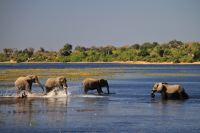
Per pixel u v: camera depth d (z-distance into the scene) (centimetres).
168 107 7762
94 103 8331
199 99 9094
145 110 7388
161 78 17625
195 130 5722
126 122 6250
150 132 5597
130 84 13862
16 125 5994
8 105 7938
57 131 5641
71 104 8125
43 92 10100
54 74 17975
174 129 5778
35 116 6706
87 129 5762
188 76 19512
